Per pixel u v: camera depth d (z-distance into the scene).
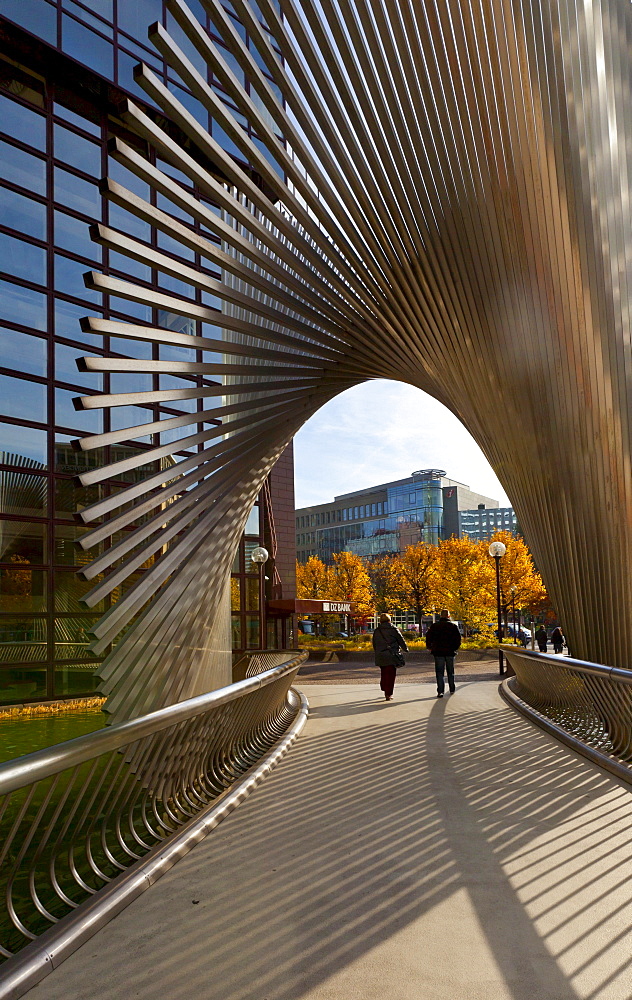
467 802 5.11
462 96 5.47
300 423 8.91
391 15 4.68
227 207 5.20
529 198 6.29
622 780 5.63
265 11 4.23
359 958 2.74
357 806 5.05
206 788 5.46
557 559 7.81
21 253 14.74
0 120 14.57
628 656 7.54
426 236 6.34
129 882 3.46
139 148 16.94
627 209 6.41
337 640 40.09
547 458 7.45
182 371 6.11
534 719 8.90
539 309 6.78
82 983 2.57
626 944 2.83
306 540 99.56
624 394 6.82
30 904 3.88
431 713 10.08
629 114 6.23
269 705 7.56
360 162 5.52
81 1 15.28
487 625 36.19
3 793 2.45
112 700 5.51
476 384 7.62
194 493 6.86
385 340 7.85
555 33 5.69
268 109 4.77
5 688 13.95
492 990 2.48
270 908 3.24
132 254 4.69
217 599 7.57
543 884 3.49
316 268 6.51
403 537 83.50
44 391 14.97
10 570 14.24
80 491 15.52
